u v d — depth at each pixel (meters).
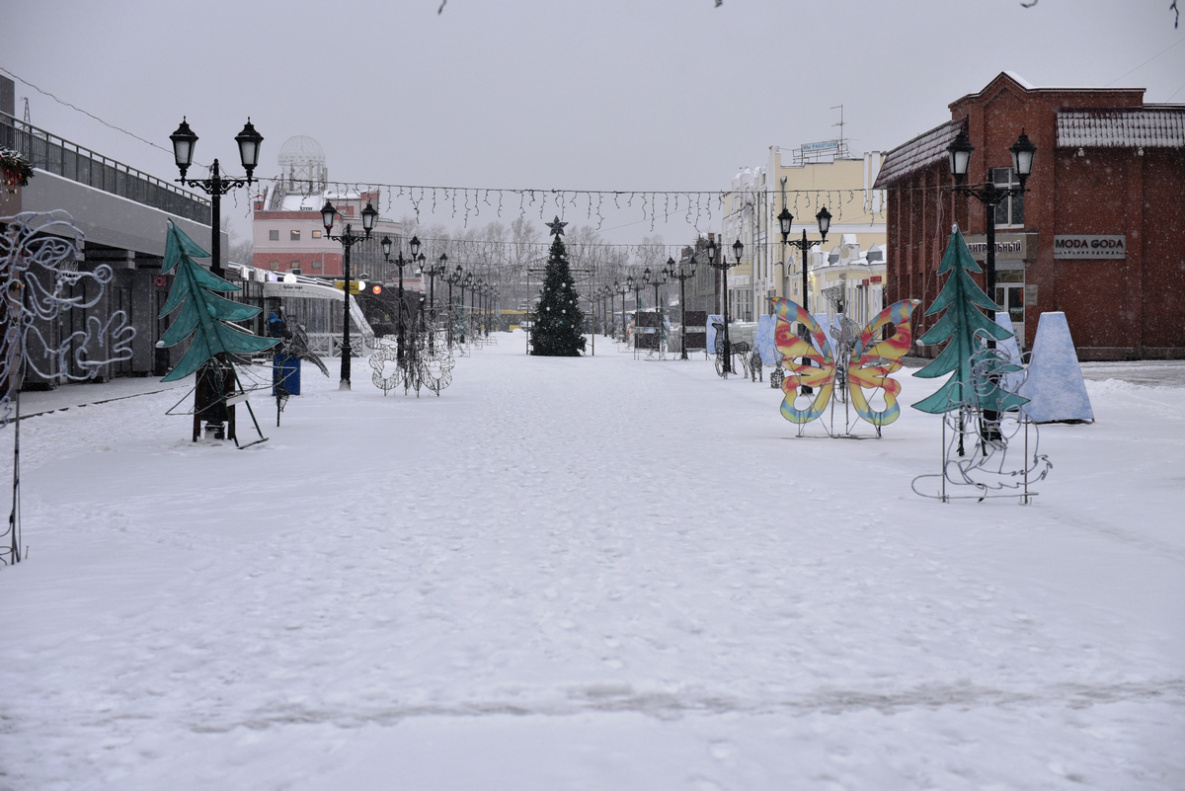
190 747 4.17
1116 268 37.81
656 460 13.60
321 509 9.78
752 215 80.75
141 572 7.23
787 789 3.76
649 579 6.99
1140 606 6.27
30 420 18.50
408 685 4.89
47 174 20.69
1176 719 4.44
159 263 31.36
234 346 15.38
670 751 4.11
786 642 5.55
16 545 7.89
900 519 9.27
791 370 16.69
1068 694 4.75
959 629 5.79
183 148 16.03
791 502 10.21
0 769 3.96
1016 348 18.80
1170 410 20.42
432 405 23.25
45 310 8.98
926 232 42.88
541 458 13.78
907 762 3.99
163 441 15.63
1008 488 11.02
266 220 90.06
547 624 5.91
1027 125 37.41
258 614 6.15
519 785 3.80
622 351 69.31
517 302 153.25
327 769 3.95
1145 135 36.72
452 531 8.69
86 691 4.82
